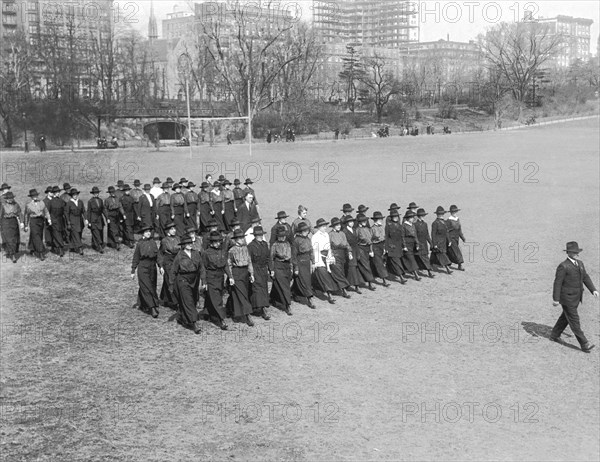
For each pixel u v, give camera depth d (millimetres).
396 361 15562
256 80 97125
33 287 20656
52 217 24016
